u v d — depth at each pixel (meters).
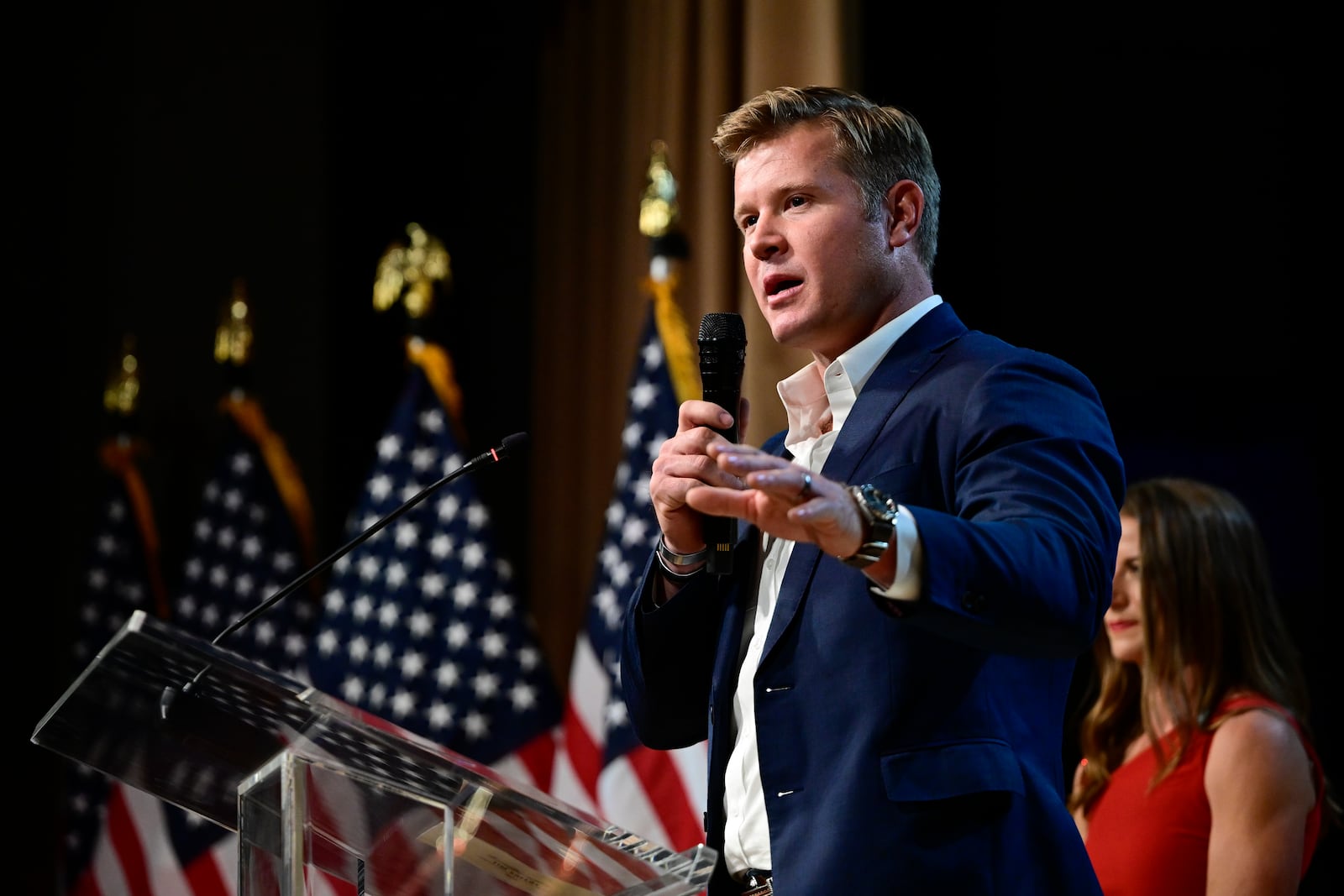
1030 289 7.92
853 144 3.51
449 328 10.39
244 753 2.94
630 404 7.68
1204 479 7.50
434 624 8.41
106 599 9.98
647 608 3.63
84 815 9.79
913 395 3.25
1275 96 7.48
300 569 9.59
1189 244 7.62
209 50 11.09
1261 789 4.78
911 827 2.88
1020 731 3.05
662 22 9.47
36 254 10.93
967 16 8.20
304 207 10.70
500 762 8.16
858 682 3.02
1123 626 5.36
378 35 10.75
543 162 10.38
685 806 6.93
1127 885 4.96
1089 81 7.91
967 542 2.61
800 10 8.09
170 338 10.85
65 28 11.16
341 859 2.88
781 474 2.50
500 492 10.13
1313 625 7.23
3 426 10.71
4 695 10.50
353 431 10.42
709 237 8.63
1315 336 7.31
